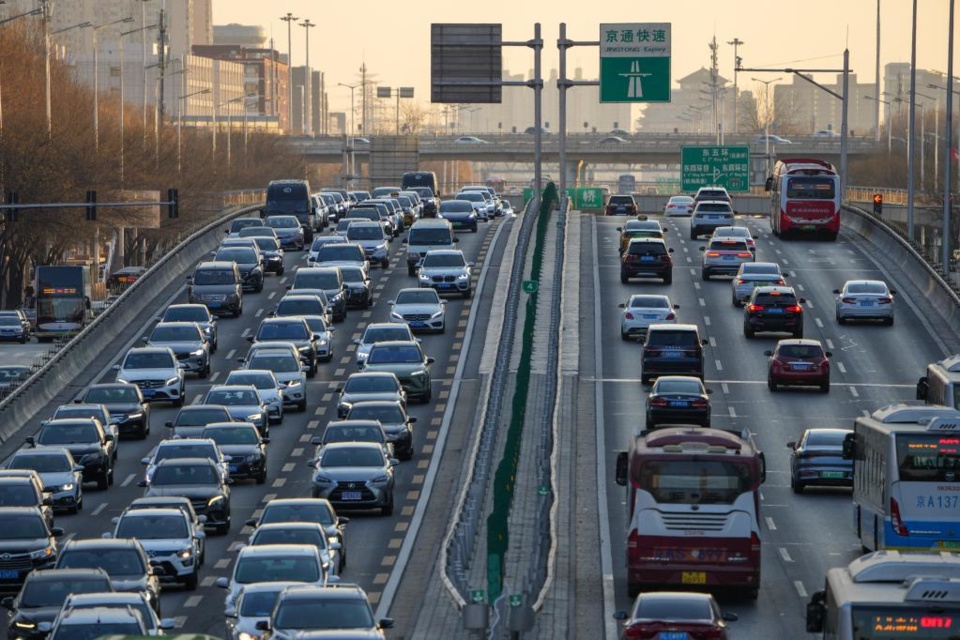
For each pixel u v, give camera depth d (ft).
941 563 187.32
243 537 344.08
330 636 205.26
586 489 377.91
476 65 570.46
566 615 266.36
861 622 178.70
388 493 360.48
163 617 275.80
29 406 486.38
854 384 505.25
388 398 448.24
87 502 378.94
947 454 281.95
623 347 554.87
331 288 608.19
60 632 214.90
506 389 474.08
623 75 602.85
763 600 283.38
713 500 276.21
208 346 542.16
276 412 460.96
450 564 282.36
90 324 570.46
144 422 447.42
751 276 629.92
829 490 385.91
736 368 526.16
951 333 586.04
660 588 283.38
